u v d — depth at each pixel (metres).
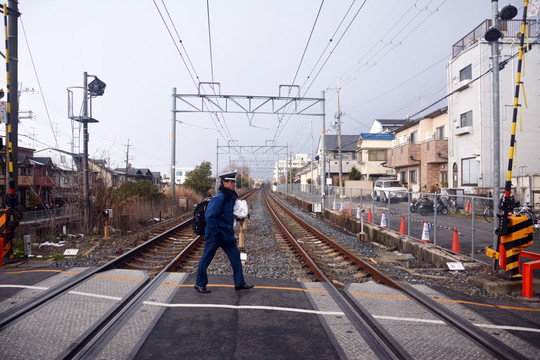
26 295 4.51
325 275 6.18
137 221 14.75
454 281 6.36
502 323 4.14
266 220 18.47
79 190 11.84
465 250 8.78
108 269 6.14
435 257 8.27
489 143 18.88
